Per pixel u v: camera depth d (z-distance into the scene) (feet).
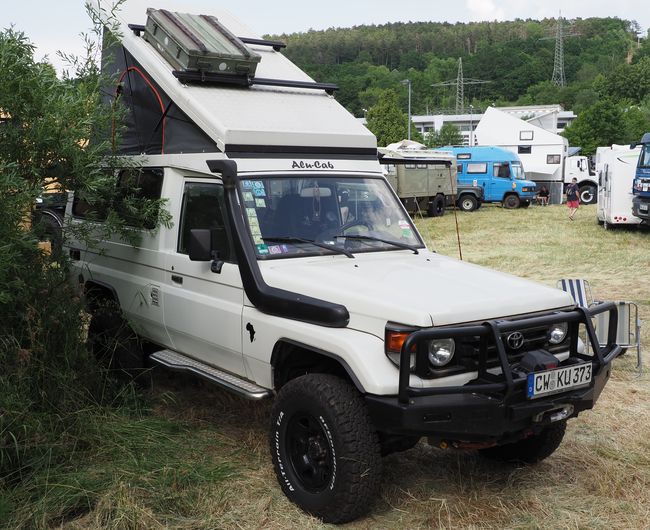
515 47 612.70
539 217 91.91
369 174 18.69
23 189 15.76
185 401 20.10
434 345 13.19
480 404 13.01
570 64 575.79
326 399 13.39
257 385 16.08
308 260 16.22
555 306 14.82
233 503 14.43
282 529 13.52
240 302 16.06
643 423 19.25
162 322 18.66
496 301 14.08
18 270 16.55
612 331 15.78
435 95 467.11
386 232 17.98
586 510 14.48
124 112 19.03
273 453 14.79
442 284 14.89
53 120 16.43
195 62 18.16
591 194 121.70
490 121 131.23
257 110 18.13
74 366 17.78
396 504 14.66
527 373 13.52
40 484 14.44
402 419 12.62
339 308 13.97
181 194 18.22
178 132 18.57
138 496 14.30
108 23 19.79
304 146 17.76
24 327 16.94
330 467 13.52
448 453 17.43
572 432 18.66
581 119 196.95
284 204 16.76
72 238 20.43
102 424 16.93
